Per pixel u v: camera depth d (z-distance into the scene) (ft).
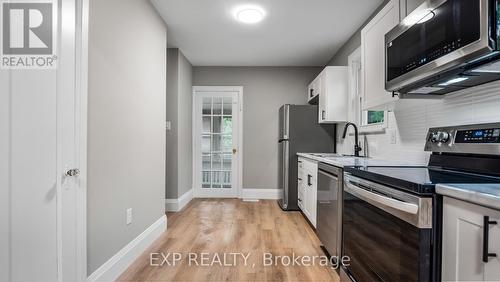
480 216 2.54
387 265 3.88
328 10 8.64
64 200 4.47
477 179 3.57
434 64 3.89
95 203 5.37
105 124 5.70
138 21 7.31
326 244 7.31
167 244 8.16
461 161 4.55
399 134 7.14
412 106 6.54
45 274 4.12
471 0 3.22
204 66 15.03
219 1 8.09
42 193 4.07
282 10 8.65
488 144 3.97
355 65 10.58
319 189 8.09
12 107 3.67
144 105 7.73
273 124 14.98
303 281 6.06
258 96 15.01
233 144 15.12
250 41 11.39
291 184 12.18
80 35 4.80
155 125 8.56
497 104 4.36
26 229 3.82
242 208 12.63
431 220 3.13
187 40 11.29
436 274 3.12
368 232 4.50
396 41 4.95
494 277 2.41
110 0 5.86
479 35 3.10
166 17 9.11
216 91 15.08
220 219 10.81
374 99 6.53
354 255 5.09
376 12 8.59
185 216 11.25
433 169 4.87
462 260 2.76
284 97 14.96
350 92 10.57
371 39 6.67
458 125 4.83
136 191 7.23
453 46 3.51
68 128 4.56
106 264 5.78
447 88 4.95
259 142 14.98
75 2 4.72
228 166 15.17
